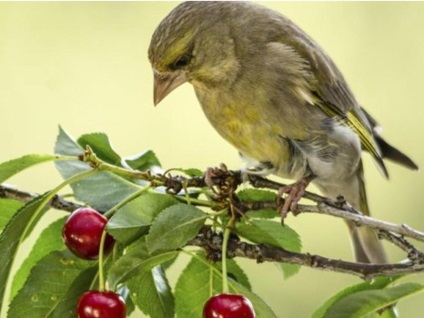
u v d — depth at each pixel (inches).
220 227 272.1
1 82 595.8
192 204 273.3
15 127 591.2
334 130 368.5
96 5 607.8
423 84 609.6
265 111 358.9
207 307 248.1
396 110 609.9
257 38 362.0
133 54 603.2
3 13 604.1
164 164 586.9
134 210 259.3
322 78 376.5
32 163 267.0
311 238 551.2
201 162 584.7
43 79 598.9
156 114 593.3
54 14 605.3
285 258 270.7
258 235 272.1
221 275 271.0
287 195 297.1
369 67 615.2
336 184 388.2
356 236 387.5
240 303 247.0
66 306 258.4
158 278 273.3
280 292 514.3
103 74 601.9
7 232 251.8
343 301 277.1
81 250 259.3
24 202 277.6
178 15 348.5
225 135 369.1
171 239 254.1
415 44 612.4
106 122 595.2
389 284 283.0
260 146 365.4
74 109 595.5
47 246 278.7
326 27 619.8
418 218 579.8
